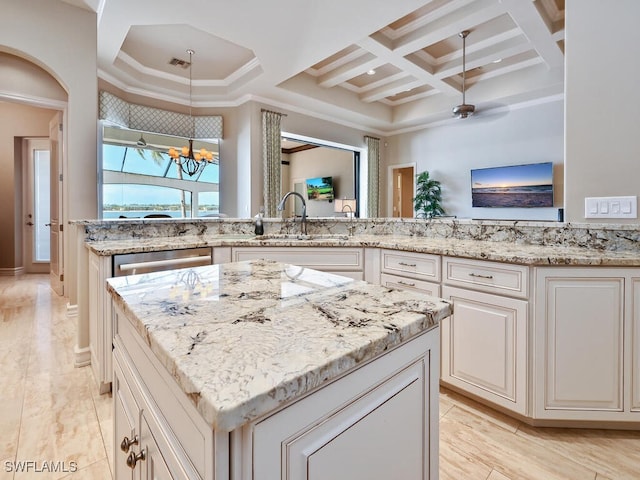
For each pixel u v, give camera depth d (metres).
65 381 2.05
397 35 3.76
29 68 3.27
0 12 2.50
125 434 0.81
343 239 2.56
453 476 1.35
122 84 4.37
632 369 1.55
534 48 3.88
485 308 1.75
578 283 1.57
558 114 4.95
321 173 8.45
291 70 4.06
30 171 5.49
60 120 3.70
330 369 0.48
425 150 6.48
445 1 3.26
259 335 0.57
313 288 0.89
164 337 0.55
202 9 2.84
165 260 2.08
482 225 2.32
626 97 1.77
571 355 1.58
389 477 0.62
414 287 2.06
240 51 4.05
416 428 0.68
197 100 5.07
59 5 2.74
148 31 3.62
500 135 5.52
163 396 0.57
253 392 0.40
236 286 0.91
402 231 2.80
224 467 0.41
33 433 1.58
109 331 1.87
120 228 2.40
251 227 2.97
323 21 3.01
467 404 1.84
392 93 5.42
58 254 4.02
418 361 0.68
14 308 3.54
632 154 1.76
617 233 1.79
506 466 1.40
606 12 1.81
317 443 0.48
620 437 1.58
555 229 1.98
